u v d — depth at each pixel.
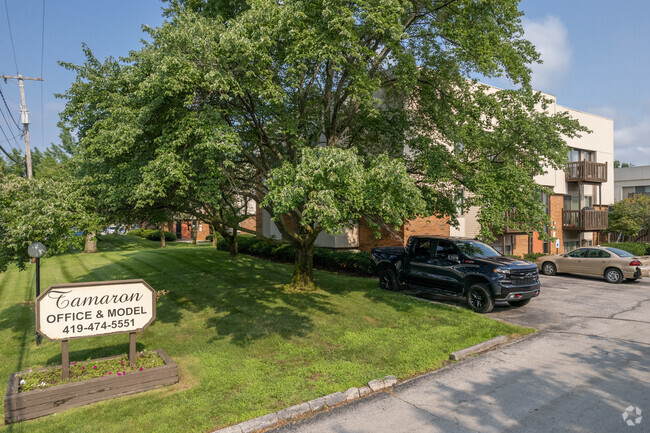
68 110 9.88
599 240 28.67
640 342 8.06
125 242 35.94
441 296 12.52
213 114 7.86
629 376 6.30
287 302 10.94
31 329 9.29
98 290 5.96
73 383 5.50
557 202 24.14
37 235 7.65
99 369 6.04
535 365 6.89
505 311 10.75
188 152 8.27
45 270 19.17
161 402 5.54
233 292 12.39
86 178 8.37
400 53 9.70
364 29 9.48
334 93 12.07
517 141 10.23
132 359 6.17
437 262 11.41
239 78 8.48
